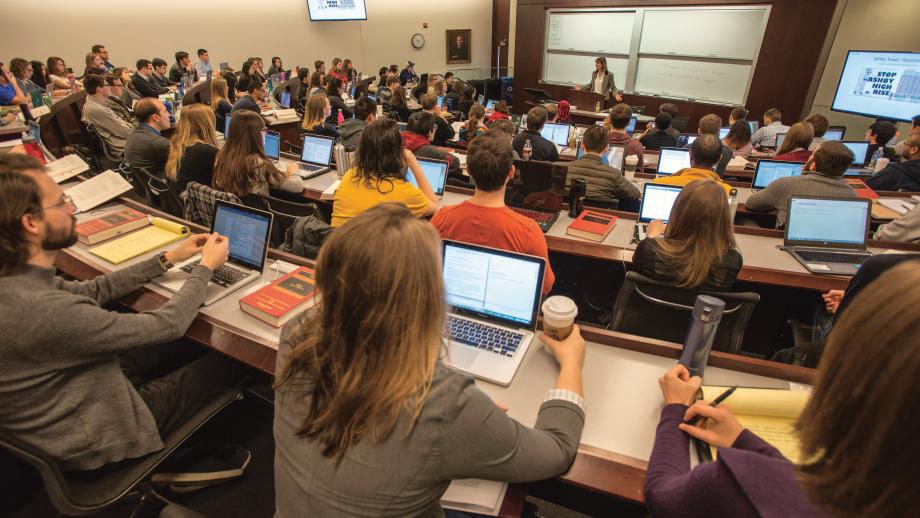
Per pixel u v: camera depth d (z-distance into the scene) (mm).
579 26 9383
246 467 1731
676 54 8164
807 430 487
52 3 7641
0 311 957
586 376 1130
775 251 2195
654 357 1196
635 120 5957
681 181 2590
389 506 647
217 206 1722
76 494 1131
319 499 660
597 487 848
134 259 1740
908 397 387
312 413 667
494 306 1312
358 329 645
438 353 707
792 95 7043
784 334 2393
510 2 11844
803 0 6598
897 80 5738
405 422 637
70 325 1021
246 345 1294
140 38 8570
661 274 1561
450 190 3094
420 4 11680
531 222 1604
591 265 2629
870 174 4145
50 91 6293
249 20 9656
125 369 1530
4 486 1120
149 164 3350
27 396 1018
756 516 502
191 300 1345
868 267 1253
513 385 1104
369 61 11523
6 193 969
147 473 1237
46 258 1090
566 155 4691
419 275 651
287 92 6793
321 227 1847
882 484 413
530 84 10539
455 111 7672
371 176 2035
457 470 671
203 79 8211
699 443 839
